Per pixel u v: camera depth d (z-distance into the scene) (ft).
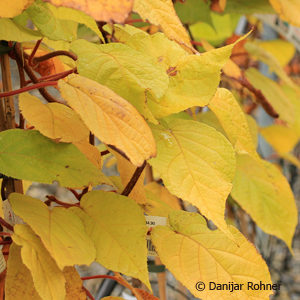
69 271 3.12
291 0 3.87
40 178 3.05
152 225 3.42
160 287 4.17
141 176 3.38
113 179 3.47
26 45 3.49
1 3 2.88
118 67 2.97
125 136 2.86
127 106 2.90
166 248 3.22
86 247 3.03
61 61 3.58
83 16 3.12
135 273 3.06
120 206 3.17
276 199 4.03
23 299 3.01
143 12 2.87
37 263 2.95
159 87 2.94
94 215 3.16
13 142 3.07
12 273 3.02
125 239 3.11
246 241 3.22
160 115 3.03
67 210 3.12
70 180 3.07
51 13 3.12
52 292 2.93
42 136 3.11
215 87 2.99
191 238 3.24
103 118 2.87
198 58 3.00
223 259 3.19
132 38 3.20
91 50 2.99
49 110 3.14
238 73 3.96
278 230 4.00
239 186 4.02
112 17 2.73
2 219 3.10
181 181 2.98
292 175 10.19
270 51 6.30
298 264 10.73
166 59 3.15
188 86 3.01
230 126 3.27
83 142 3.27
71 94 2.89
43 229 2.98
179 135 3.07
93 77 2.96
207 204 2.95
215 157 3.03
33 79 3.32
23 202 3.06
